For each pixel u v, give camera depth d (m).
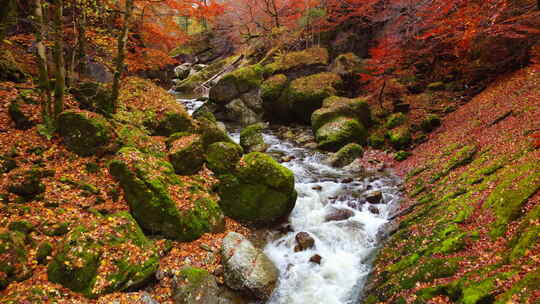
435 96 19.78
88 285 6.73
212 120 19.83
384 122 19.45
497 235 6.24
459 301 5.25
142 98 14.46
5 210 7.50
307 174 14.83
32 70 14.37
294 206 11.71
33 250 7.03
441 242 7.13
